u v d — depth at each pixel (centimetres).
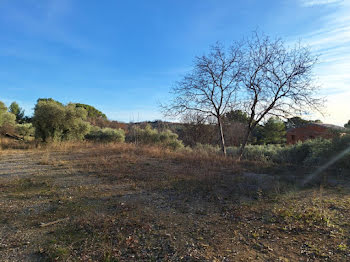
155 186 599
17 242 313
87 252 290
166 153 1226
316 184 624
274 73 1123
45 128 1510
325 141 976
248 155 1301
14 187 564
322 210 424
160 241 321
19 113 2812
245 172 813
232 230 357
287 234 340
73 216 402
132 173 739
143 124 2333
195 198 514
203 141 2283
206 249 300
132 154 1135
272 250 296
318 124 2398
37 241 316
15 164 869
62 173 723
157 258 279
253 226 370
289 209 437
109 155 1121
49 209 432
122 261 272
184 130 2372
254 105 1213
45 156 1055
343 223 370
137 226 367
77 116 1636
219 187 600
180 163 969
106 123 3133
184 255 285
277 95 1151
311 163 946
